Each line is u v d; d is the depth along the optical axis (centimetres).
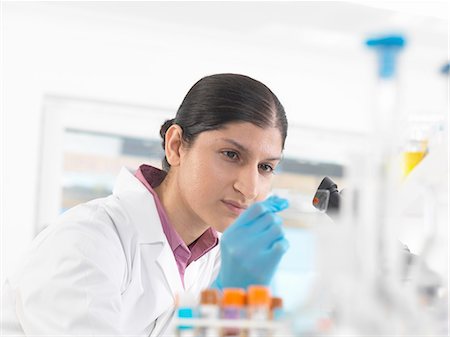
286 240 137
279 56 449
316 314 111
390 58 110
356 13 395
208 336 115
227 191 173
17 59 397
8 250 384
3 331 169
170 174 194
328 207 146
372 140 111
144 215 190
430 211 122
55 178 404
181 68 429
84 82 409
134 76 420
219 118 171
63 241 167
